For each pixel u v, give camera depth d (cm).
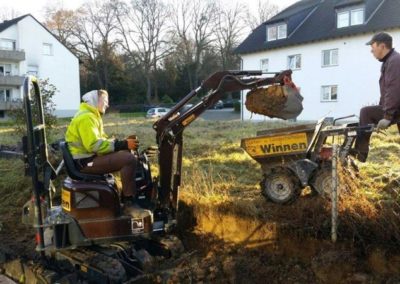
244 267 480
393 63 458
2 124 2698
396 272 411
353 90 2805
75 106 4538
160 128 514
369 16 2717
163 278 481
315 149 524
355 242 441
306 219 485
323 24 3031
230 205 552
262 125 2005
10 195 803
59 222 466
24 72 4169
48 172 497
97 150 464
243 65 3594
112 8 5859
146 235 471
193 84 6266
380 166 672
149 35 5988
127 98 6022
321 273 434
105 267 473
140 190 516
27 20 4162
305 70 3091
